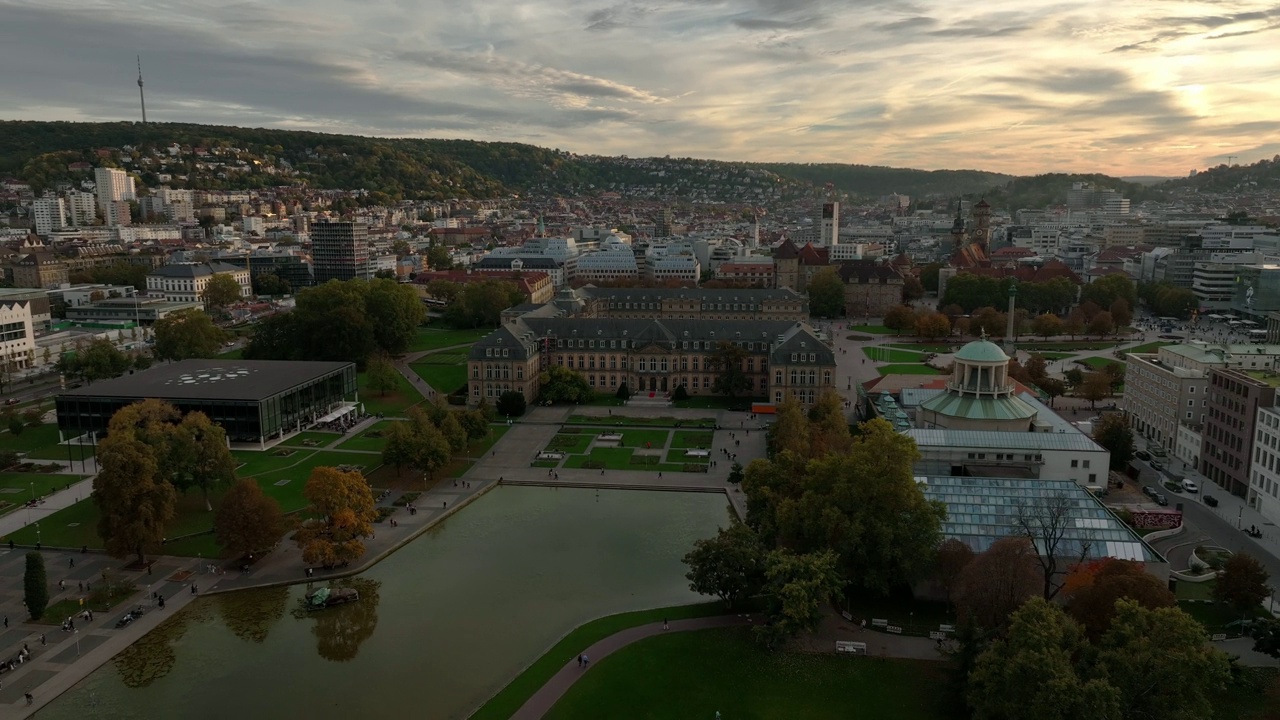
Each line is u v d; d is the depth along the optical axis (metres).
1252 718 103.44
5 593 141.88
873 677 114.56
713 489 194.00
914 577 133.62
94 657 123.00
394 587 147.00
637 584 147.12
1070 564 134.12
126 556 155.25
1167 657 90.75
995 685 95.50
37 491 190.38
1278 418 171.25
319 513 152.38
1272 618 125.12
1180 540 163.38
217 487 185.00
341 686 116.62
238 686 117.00
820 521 132.25
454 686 116.50
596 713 107.00
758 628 120.88
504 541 166.50
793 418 195.50
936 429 188.50
